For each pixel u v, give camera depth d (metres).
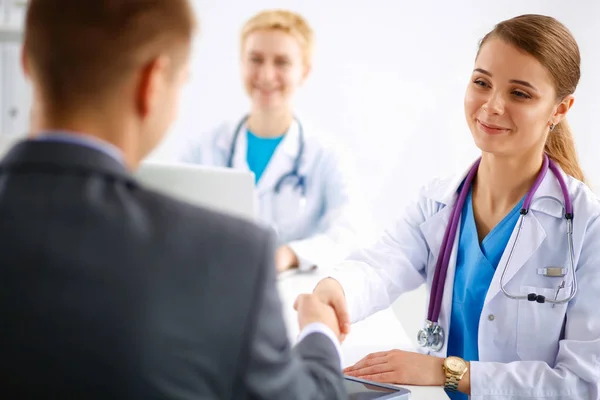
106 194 0.69
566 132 1.73
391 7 3.88
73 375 0.64
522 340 1.60
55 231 0.66
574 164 1.73
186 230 0.69
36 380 0.64
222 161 2.92
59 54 0.70
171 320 0.66
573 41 1.56
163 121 0.76
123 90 0.72
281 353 0.72
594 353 1.52
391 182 4.02
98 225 0.67
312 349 0.88
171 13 0.74
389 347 1.82
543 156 1.70
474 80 1.58
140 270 0.66
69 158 0.69
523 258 1.60
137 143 0.75
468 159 3.95
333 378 0.84
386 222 4.05
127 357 0.64
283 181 2.82
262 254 0.71
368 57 3.94
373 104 3.97
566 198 1.62
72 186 0.68
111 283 0.65
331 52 3.95
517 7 3.82
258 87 2.85
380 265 1.77
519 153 1.59
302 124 2.91
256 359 0.69
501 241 1.66
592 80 3.75
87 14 0.70
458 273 1.71
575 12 3.76
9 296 0.65
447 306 1.71
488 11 3.83
